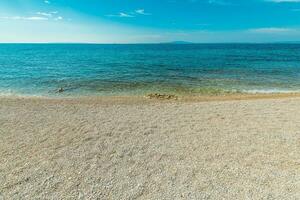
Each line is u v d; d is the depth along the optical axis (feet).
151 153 20.26
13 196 14.35
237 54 213.05
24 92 51.60
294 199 13.99
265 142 22.66
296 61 130.31
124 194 14.57
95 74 79.10
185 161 18.81
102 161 18.80
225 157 19.51
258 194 14.52
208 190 14.96
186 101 42.37
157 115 32.12
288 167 17.81
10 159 19.12
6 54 214.07
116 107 37.14
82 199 14.08
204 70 90.27
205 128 26.76
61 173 16.99
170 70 90.74
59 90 53.47
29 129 26.32
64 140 23.13
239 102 40.22
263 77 71.41
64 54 218.59
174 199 14.08
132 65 112.16
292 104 38.06
